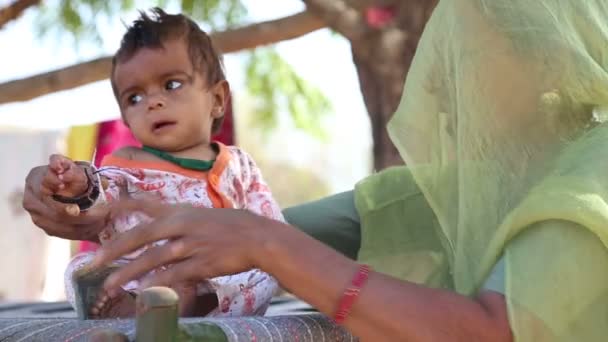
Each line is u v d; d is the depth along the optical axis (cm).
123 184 166
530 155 158
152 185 166
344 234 216
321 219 217
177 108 173
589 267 137
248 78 474
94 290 147
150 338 109
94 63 353
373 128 329
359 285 131
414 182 204
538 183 150
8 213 555
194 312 161
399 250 202
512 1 160
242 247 132
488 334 131
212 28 398
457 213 169
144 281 136
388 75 316
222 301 162
